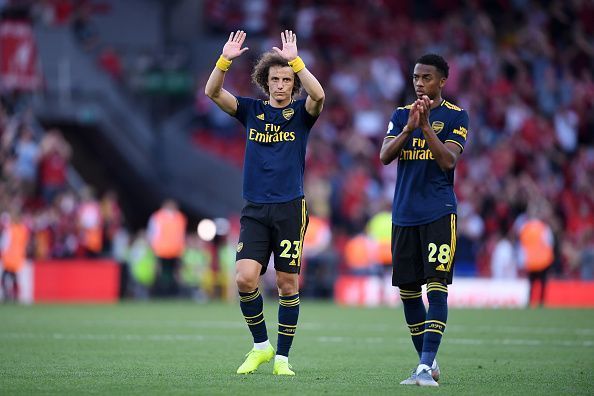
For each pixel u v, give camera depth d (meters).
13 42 91.31
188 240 88.56
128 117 98.44
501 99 106.06
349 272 85.44
